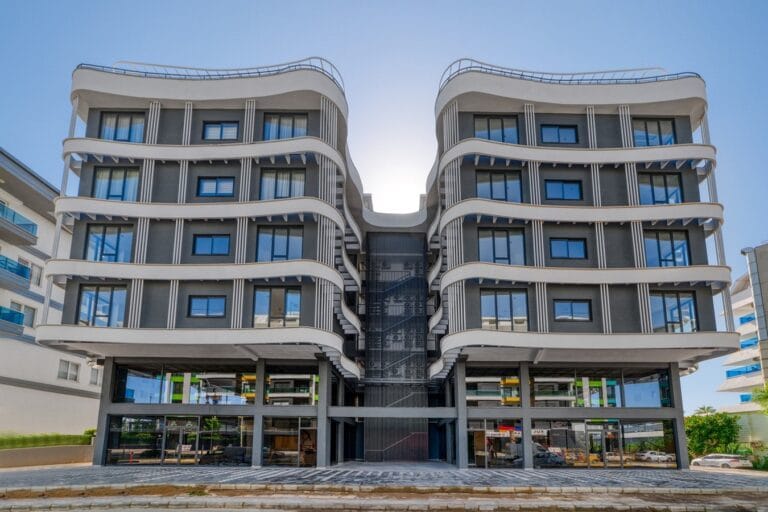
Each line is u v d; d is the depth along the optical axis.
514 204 30.89
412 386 41.78
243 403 30.92
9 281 36.25
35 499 16.52
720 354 30.69
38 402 38.72
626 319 30.41
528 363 31.59
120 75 31.67
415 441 40.16
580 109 32.94
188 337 28.80
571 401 31.22
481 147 31.33
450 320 30.05
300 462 30.27
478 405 31.05
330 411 31.23
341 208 36.25
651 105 32.69
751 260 59.47
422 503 15.69
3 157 34.88
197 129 32.47
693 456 46.94
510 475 24.75
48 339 28.41
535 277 30.17
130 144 31.39
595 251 31.23
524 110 32.66
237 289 29.94
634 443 30.91
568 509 15.50
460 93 31.88
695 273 30.25
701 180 33.66
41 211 41.66
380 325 43.06
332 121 32.34
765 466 35.34
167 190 31.66
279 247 31.20
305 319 29.86
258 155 31.34
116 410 30.81
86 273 29.52
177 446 30.55
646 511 15.49
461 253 30.61
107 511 15.22
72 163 32.50
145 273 29.95
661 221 31.44
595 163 32.06
